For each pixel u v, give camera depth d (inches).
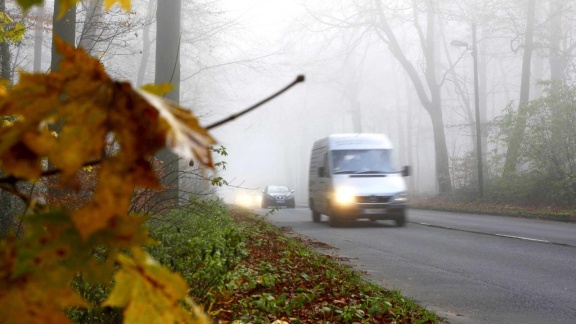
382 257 528.4
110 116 21.6
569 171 1203.9
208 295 208.4
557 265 482.9
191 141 20.8
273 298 269.4
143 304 24.1
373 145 873.5
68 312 119.5
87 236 21.5
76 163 21.2
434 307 329.7
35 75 22.6
